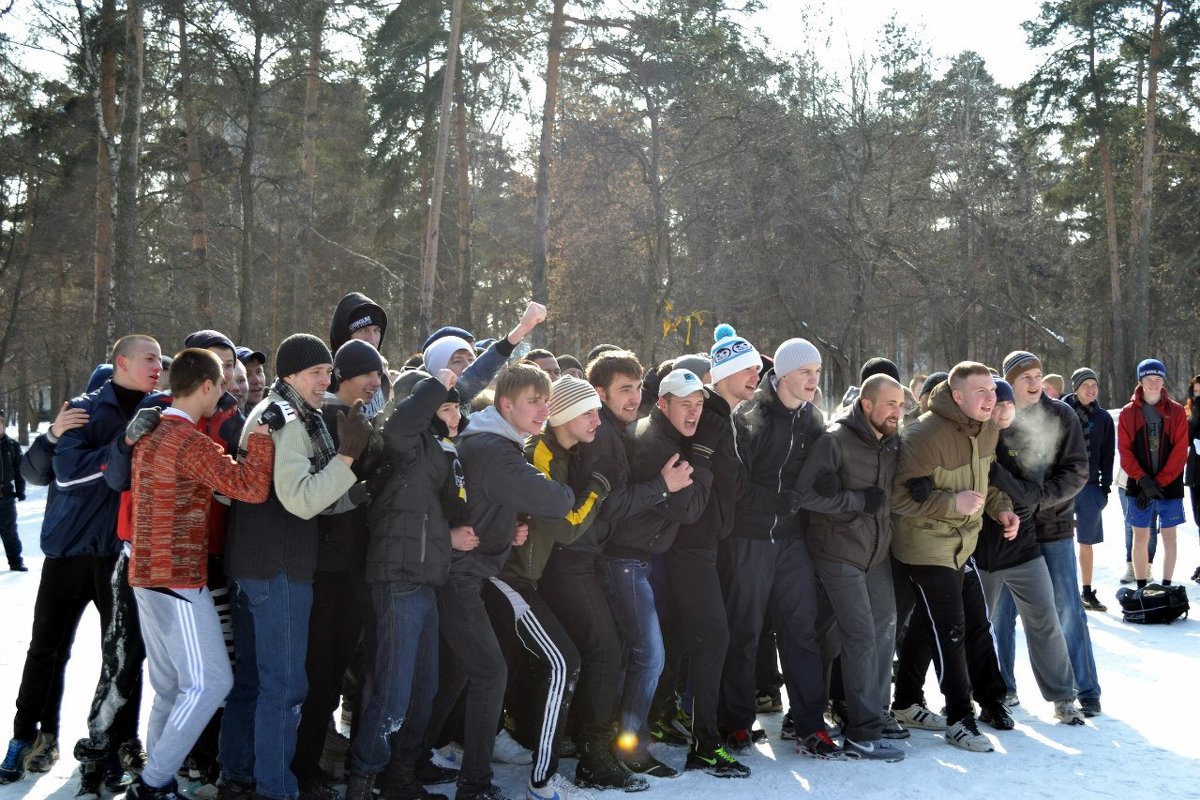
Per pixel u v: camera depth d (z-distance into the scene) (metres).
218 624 4.11
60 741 5.11
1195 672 6.57
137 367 4.66
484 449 4.28
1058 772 4.75
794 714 5.13
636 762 4.76
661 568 5.20
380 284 37.62
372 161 28.48
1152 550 9.38
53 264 31.92
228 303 36.78
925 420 5.30
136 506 4.04
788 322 34.91
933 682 6.71
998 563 5.57
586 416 4.48
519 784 4.66
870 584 5.32
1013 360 5.75
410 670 4.14
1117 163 38.91
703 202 32.91
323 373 4.13
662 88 26.02
